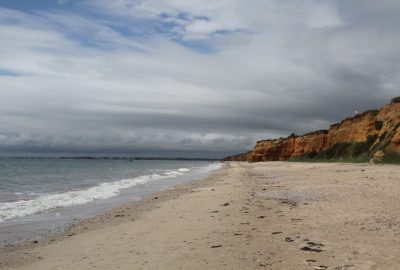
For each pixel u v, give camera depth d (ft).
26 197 81.30
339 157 249.75
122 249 33.14
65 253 33.12
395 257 26.43
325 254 28.14
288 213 46.62
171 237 36.76
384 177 87.40
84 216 55.36
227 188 89.92
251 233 36.58
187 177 166.50
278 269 25.45
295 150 353.51
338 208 47.26
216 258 28.55
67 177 167.53
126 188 107.86
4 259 31.71
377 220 38.68
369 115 239.91
